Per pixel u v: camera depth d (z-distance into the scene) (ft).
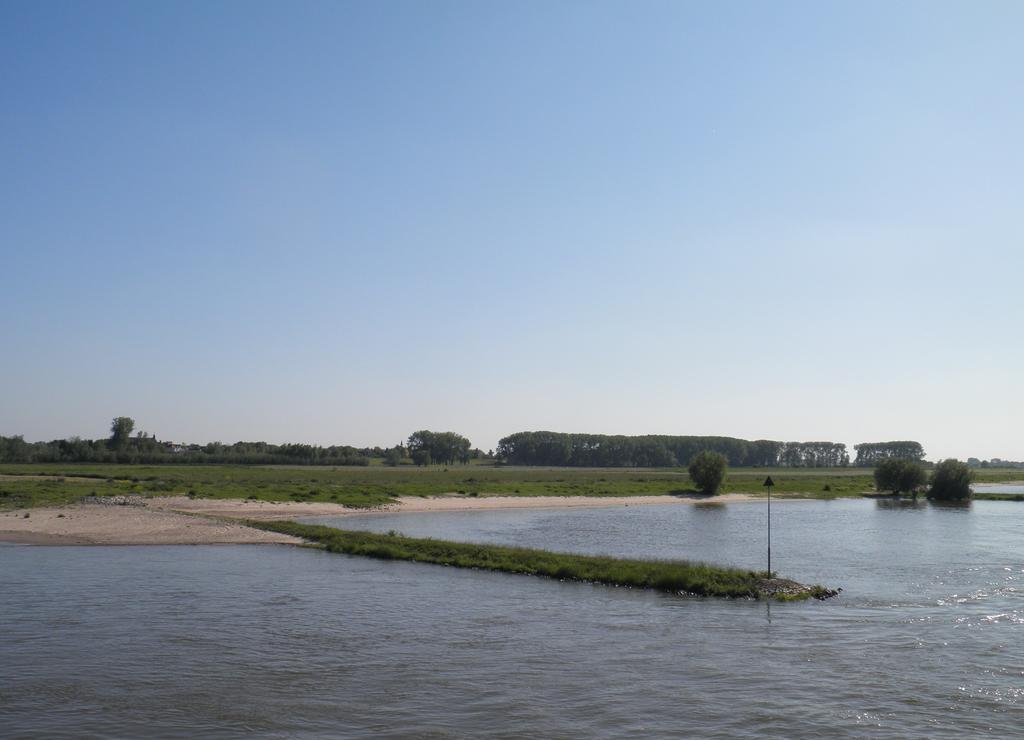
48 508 238.68
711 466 440.04
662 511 334.65
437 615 104.78
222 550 169.27
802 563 160.15
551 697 71.31
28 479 364.58
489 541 205.67
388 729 63.41
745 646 89.25
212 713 66.90
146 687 73.67
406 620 101.76
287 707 68.49
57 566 144.36
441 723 64.80
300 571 140.87
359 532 194.90
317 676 77.41
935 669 80.74
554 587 125.59
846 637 93.71
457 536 219.41
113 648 86.99
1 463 559.38
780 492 472.03
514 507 349.41
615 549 186.50
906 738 62.49
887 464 451.53
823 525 258.78
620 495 421.18
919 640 92.53
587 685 74.79
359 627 97.76
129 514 226.38
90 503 255.91
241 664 81.25
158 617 102.47
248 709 67.97
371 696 71.46
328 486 395.14
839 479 652.07
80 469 493.36
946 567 154.40
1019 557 170.40
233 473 531.09
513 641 91.04
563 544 198.18
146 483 359.05
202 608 108.37
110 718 65.62
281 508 287.28
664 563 142.10
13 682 74.79
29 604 109.91
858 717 66.90
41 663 81.10
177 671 78.74
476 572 140.26
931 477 442.91
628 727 64.08
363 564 149.89
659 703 69.82
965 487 423.64
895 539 210.59
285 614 104.94
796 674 78.69
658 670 79.66
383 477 542.98
